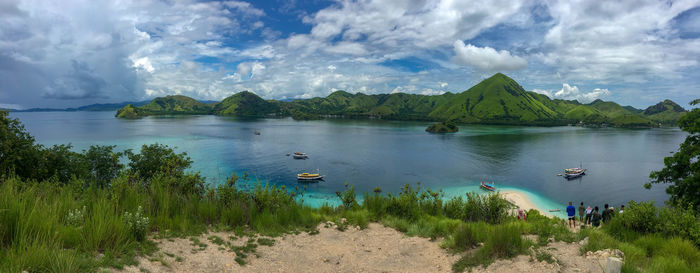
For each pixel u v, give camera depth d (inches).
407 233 522.0
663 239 392.8
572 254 346.6
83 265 231.1
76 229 279.3
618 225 468.1
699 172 743.7
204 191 596.7
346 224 579.5
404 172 3154.5
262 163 3501.5
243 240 417.4
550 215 1893.5
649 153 4534.9
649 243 384.8
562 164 3649.1
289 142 5521.7
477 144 5610.2
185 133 6692.9
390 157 4050.2
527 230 487.2
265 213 528.7
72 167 893.2
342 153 4350.4
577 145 5536.4
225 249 366.3
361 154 4281.5
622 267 284.2
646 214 444.1
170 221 410.9
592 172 3213.6
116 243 280.5
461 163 3663.9
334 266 362.6
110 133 6456.7
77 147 4173.2
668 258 324.2
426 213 725.3
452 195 2326.5
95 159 957.8
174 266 290.0
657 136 7559.1
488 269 320.2
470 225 459.2
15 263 205.0
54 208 304.2
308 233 494.6
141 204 423.8
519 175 3063.5
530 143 5831.7
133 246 298.5
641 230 446.0
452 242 431.2
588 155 4333.2
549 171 3255.4
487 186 2578.7
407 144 5497.1
